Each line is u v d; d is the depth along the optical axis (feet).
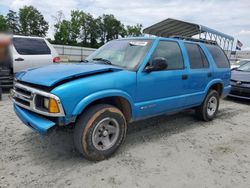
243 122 19.34
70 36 240.12
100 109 11.30
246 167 11.88
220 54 19.85
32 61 25.80
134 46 14.11
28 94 11.04
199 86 16.94
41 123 10.46
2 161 11.41
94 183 10.00
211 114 18.99
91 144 11.26
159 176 10.70
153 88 13.46
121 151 12.92
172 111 15.60
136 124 17.31
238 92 26.48
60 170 10.85
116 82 11.72
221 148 13.97
